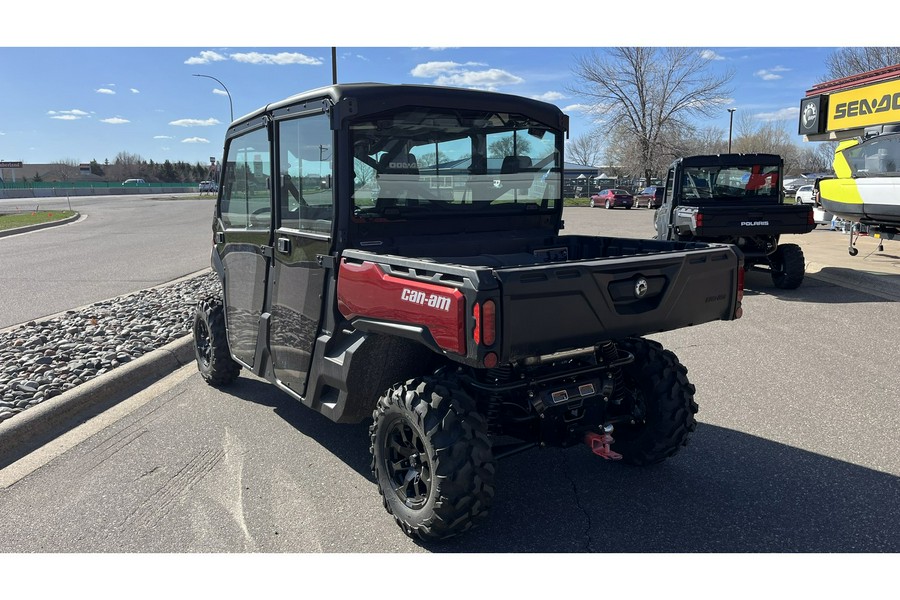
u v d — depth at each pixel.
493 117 4.21
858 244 15.26
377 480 3.47
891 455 4.13
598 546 3.19
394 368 3.63
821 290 10.20
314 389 3.90
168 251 16.39
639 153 52.25
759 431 4.57
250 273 4.70
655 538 3.25
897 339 7.06
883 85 16.34
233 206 4.95
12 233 22.89
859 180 12.34
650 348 3.98
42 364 6.08
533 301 2.80
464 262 4.12
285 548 3.21
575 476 3.96
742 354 6.60
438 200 4.05
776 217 9.80
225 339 5.51
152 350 6.71
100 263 14.12
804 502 3.57
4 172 113.44
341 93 3.54
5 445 4.43
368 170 3.71
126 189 83.00
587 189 55.31
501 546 3.21
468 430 3.06
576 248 4.78
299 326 4.04
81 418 5.08
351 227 3.67
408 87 3.77
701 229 9.70
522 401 3.51
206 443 4.55
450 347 2.81
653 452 3.91
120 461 4.26
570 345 2.99
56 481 3.98
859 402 5.12
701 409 5.04
